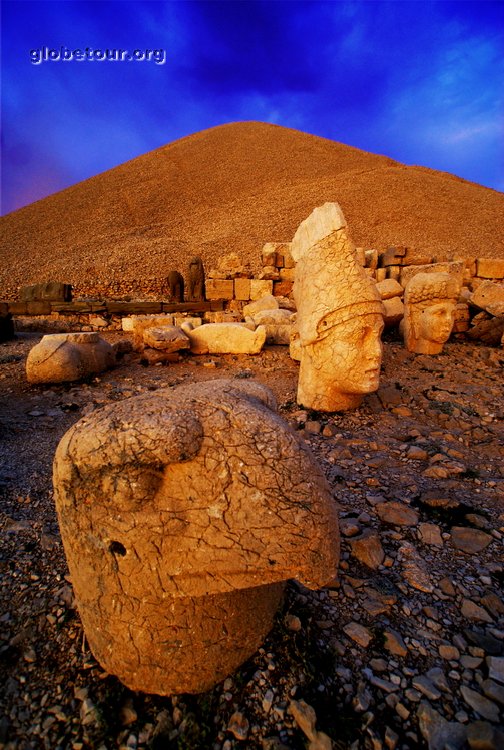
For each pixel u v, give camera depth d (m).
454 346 6.69
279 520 1.12
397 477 2.85
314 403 4.07
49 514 2.44
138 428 1.16
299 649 1.50
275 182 30.86
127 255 18.25
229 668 1.41
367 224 22.22
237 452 1.17
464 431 3.72
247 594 1.41
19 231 24.52
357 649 1.56
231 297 10.18
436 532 2.23
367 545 2.06
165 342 5.98
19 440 3.51
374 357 3.65
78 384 5.07
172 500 1.15
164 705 1.36
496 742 1.23
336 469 2.96
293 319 6.93
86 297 12.51
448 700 1.39
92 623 1.36
